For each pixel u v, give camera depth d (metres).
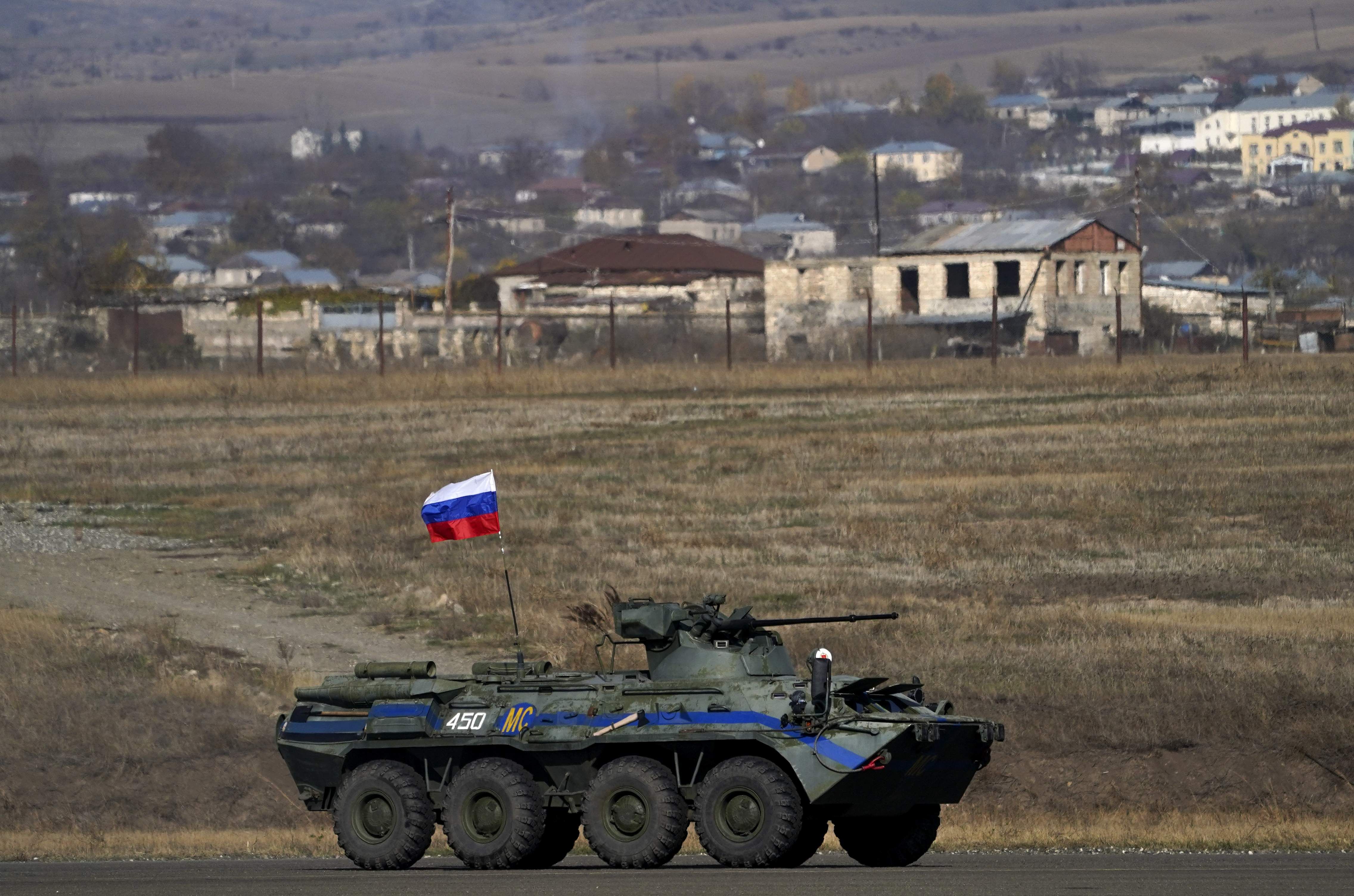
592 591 136.25
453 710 59.66
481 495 66.56
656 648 60.56
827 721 55.47
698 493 188.62
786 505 179.75
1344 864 58.28
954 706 95.12
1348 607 124.19
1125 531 159.12
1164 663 102.81
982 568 143.62
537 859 61.41
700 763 56.69
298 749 60.94
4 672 111.44
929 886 49.62
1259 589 132.12
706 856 63.09
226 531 177.38
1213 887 49.53
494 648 122.56
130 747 98.62
